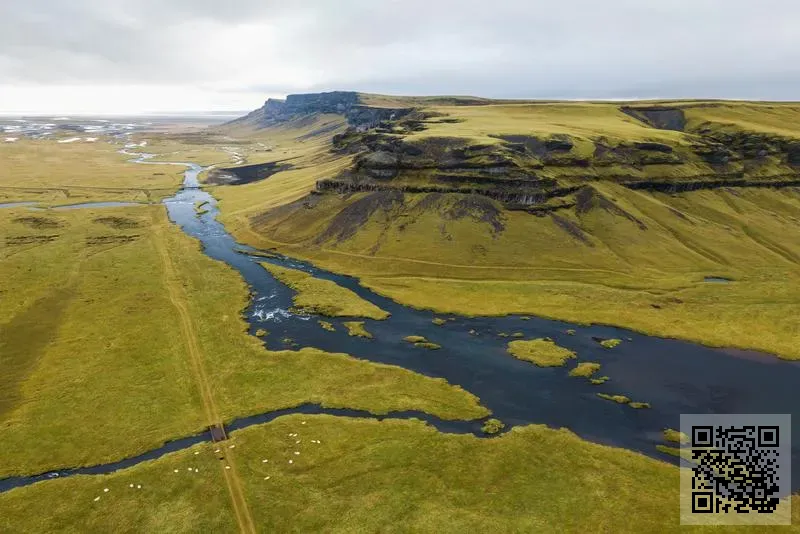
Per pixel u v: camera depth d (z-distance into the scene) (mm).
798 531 53625
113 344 92438
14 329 97312
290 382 82062
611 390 82062
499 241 145875
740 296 119812
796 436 70875
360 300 117500
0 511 55062
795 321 106688
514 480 61062
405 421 72188
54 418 71375
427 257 141000
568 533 53312
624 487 60031
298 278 130375
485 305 116000
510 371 87875
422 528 53438
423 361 90875
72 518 54375
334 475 61094
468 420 73375
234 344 94125
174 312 106812
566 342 99125
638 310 113062
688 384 84188
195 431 69500
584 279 130250
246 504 56344
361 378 83875
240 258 146875
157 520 54156
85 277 125750
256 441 66812
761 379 85875
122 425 70250
